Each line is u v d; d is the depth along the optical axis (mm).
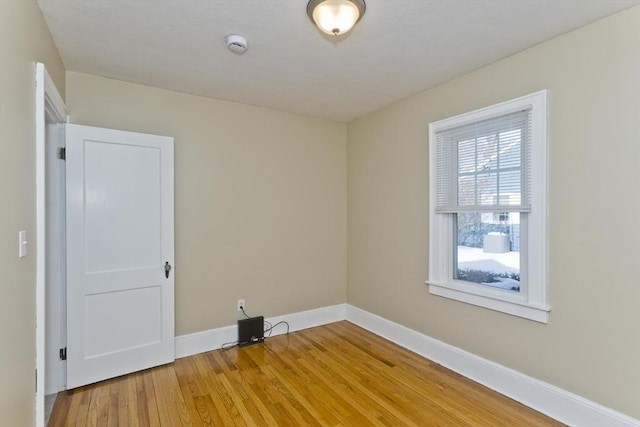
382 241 3578
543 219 2189
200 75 2727
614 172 1888
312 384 2547
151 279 2809
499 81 2459
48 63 2031
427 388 2490
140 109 2898
